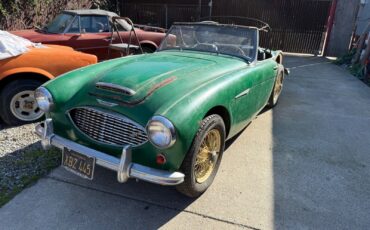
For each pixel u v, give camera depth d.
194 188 2.63
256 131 4.36
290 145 3.96
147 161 2.36
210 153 2.80
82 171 2.51
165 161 2.29
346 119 5.04
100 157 2.41
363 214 2.70
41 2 8.86
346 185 3.12
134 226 2.44
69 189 2.83
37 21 8.83
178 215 2.58
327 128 4.61
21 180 2.92
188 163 2.43
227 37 3.92
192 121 2.30
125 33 6.88
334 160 3.62
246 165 3.39
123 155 2.30
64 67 4.15
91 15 6.52
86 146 2.57
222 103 2.71
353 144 4.09
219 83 2.79
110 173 3.11
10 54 3.76
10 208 2.55
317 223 2.56
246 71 3.36
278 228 2.48
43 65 4.00
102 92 2.57
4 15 7.77
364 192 3.02
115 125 2.43
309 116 5.11
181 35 4.14
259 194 2.89
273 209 2.70
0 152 3.38
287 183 3.09
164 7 13.05
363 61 8.45
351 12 11.20
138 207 2.65
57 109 2.71
